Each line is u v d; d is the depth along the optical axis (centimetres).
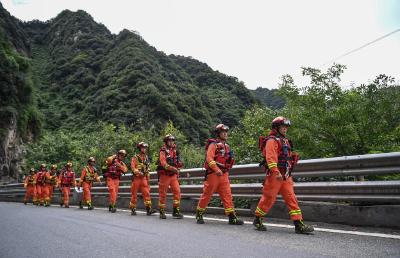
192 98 6134
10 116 5022
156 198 1144
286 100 1547
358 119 1370
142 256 448
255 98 7694
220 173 696
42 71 9225
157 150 2622
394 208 554
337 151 1362
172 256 441
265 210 612
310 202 695
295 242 495
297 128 1399
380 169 572
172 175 879
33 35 11712
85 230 685
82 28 10219
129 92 6050
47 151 4125
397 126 1315
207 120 6075
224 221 772
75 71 8431
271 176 598
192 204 988
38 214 1069
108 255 462
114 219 873
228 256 430
